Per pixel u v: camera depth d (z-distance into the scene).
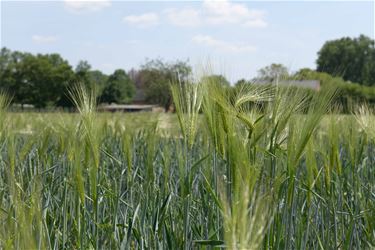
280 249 3.68
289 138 3.60
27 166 5.96
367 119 5.46
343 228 4.70
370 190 5.28
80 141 4.14
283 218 3.57
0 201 4.00
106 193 5.04
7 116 5.91
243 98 3.75
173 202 4.93
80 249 4.04
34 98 76.75
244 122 3.62
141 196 5.01
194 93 4.32
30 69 76.38
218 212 3.92
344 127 6.10
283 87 3.85
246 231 2.35
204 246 3.89
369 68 80.62
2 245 2.91
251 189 3.00
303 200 4.91
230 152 3.30
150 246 4.47
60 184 5.43
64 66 76.06
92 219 4.46
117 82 77.62
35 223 3.23
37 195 3.46
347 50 81.06
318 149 4.92
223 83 3.86
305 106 3.82
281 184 3.59
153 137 4.93
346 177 5.97
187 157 4.32
